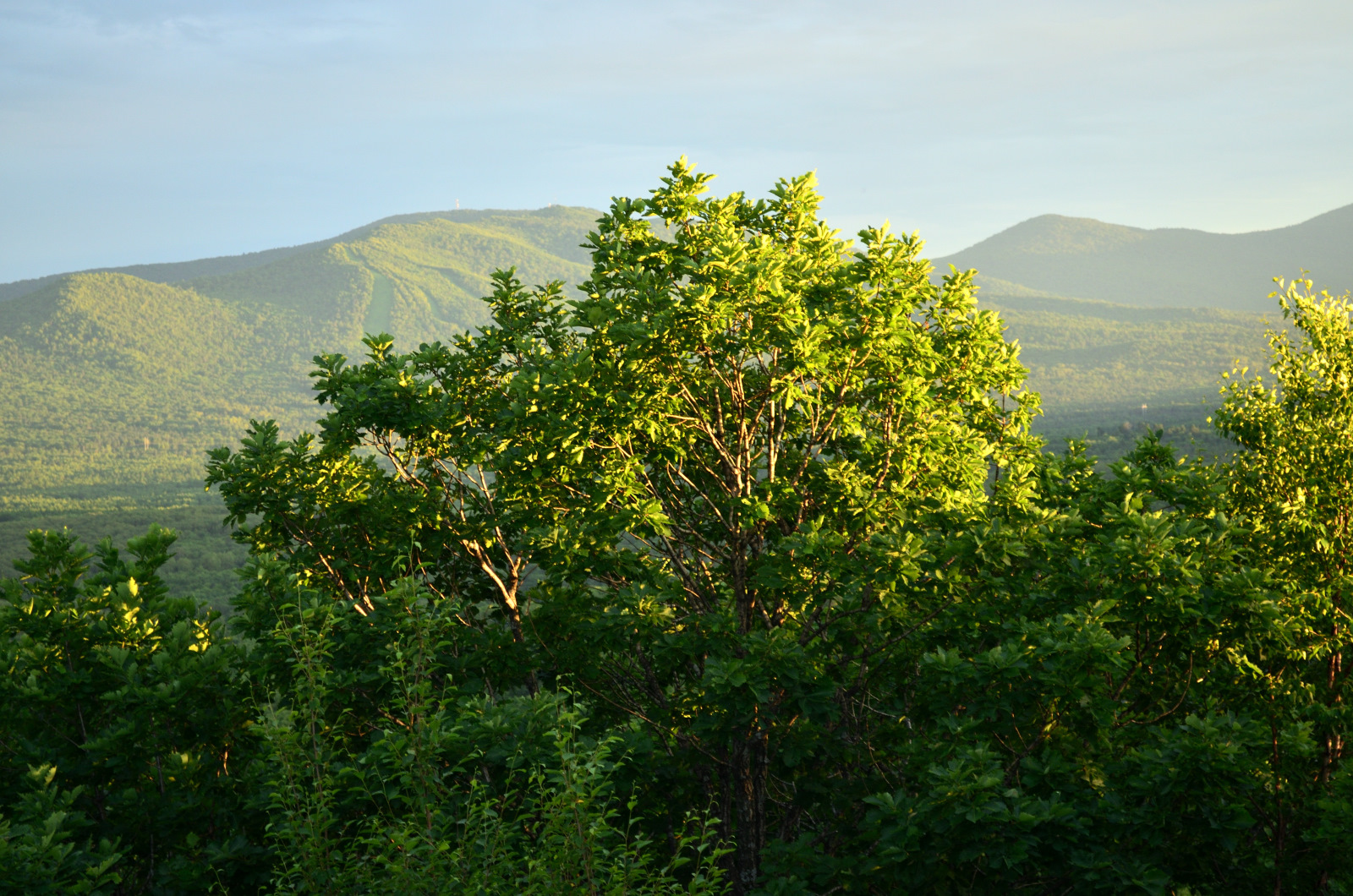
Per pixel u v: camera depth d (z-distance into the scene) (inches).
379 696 399.5
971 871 290.7
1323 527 386.9
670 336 394.9
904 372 435.8
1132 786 285.7
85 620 372.2
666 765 433.7
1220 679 356.8
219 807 332.2
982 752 279.3
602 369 414.9
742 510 414.9
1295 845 336.5
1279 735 340.2
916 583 377.7
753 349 402.6
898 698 441.1
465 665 443.2
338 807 296.7
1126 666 313.0
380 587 501.7
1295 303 419.2
